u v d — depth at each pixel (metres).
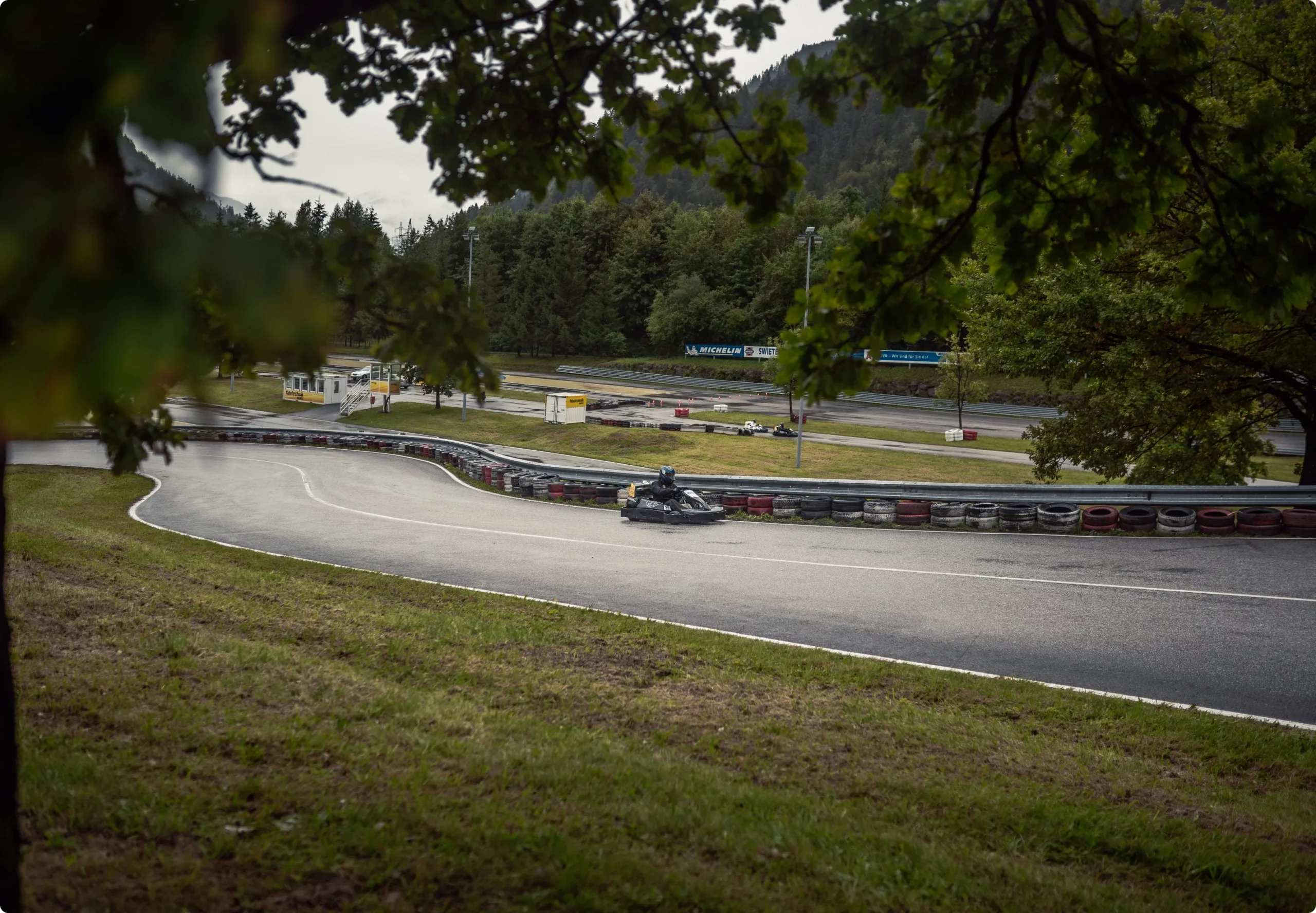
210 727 6.78
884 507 21.88
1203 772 7.70
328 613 11.68
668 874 4.90
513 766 6.59
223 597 12.15
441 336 2.80
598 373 97.75
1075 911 5.24
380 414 64.12
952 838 6.22
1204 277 4.54
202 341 1.03
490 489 32.03
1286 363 20.36
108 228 0.99
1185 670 10.50
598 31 4.08
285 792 5.64
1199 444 23.31
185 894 4.29
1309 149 16.81
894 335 4.54
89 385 0.91
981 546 18.44
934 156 4.71
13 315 0.96
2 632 2.77
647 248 118.19
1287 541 17.34
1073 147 4.83
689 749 7.68
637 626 11.85
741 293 109.44
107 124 1.02
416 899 4.48
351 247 2.65
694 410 69.00
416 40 4.04
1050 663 10.89
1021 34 4.48
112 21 1.07
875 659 10.76
